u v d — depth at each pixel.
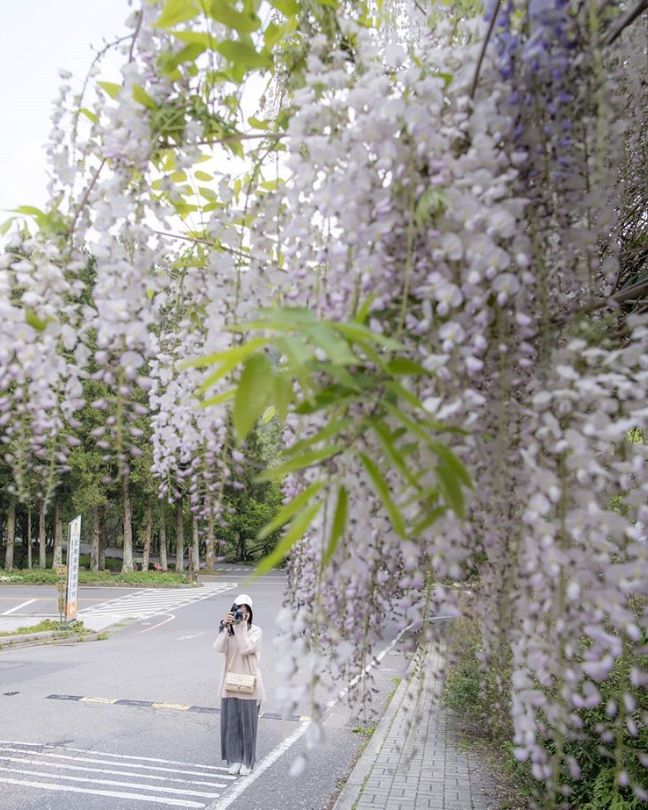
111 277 1.27
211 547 1.47
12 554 26.30
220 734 5.76
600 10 1.20
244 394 0.87
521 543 1.15
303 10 1.44
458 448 1.05
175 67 1.33
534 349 1.27
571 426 1.11
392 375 0.91
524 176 1.26
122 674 8.93
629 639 1.31
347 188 1.12
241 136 1.38
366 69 1.36
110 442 1.28
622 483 1.10
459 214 1.09
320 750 5.60
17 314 1.20
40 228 1.33
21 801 4.66
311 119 1.25
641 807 2.72
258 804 4.59
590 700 1.13
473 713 4.73
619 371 1.16
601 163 1.12
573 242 1.30
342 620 1.28
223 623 5.40
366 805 4.11
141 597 20.44
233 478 1.50
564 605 1.05
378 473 0.87
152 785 4.95
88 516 27.00
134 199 1.31
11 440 1.29
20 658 10.40
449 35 1.43
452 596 1.27
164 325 1.61
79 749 5.76
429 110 1.17
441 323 1.11
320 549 1.15
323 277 1.24
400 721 5.95
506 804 3.80
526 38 1.24
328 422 1.07
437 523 1.06
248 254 1.48
